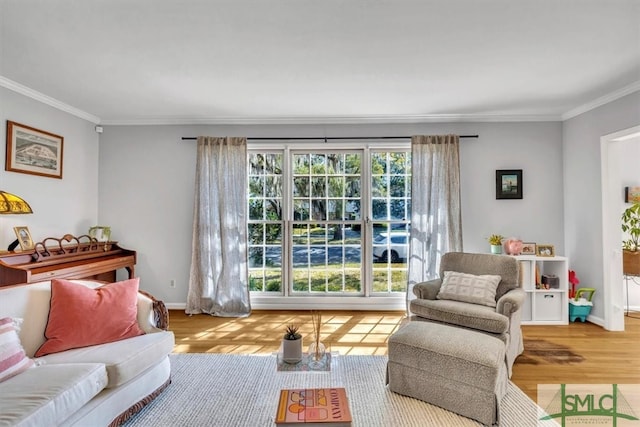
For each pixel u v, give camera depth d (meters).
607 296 3.54
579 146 3.85
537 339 3.26
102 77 2.97
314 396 1.72
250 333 3.46
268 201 4.35
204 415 2.05
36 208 3.43
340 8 1.97
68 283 2.18
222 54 2.54
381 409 2.11
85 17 2.06
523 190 4.12
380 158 4.28
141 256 4.29
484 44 2.39
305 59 2.62
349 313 4.08
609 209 3.53
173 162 4.28
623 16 2.04
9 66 2.75
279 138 4.23
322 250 4.33
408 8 1.97
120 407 1.88
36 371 1.67
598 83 3.11
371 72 2.86
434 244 3.97
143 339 2.16
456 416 2.04
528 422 2.00
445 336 2.23
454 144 4.01
